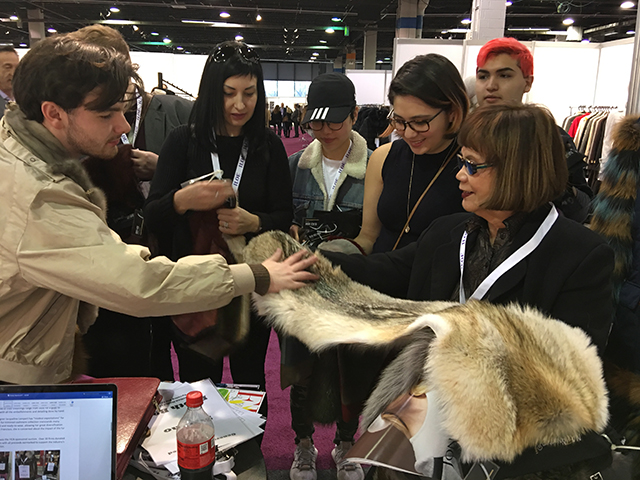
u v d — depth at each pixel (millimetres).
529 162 844
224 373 2465
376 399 843
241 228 1438
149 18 15172
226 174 1541
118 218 1599
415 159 1471
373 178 1618
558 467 744
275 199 1619
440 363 715
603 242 887
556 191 871
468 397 686
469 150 896
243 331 1418
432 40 5277
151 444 1020
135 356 1726
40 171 877
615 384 1050
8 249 867
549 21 14328
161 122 1950
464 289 1024
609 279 873
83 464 814
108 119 944
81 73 872
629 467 835
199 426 929
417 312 951
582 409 718
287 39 18844
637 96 2535
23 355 953
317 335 982
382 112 5035
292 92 27203
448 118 1362
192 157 1539
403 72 1347
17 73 903
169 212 1430
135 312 919
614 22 13930
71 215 882
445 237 1094
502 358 714
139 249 983
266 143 1573
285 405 2377
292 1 12211
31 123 905
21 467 805
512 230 937
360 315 998
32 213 851
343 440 1759
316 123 1739
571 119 5070
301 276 1105
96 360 1635
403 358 814
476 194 910
